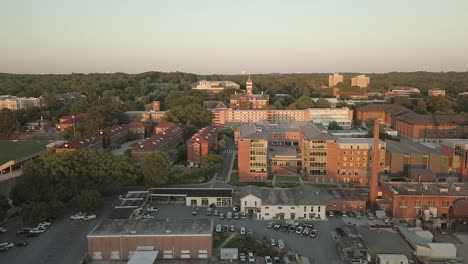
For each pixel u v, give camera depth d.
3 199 141.25
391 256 119.00
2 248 123.56
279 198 159.88
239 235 137.50
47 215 140.75
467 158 199.75
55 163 166.12
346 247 122.50
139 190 181.62
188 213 159.25
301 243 133.00
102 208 161.00
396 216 152.75
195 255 120.62
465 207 147.50
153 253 115.38
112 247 119.38
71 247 126.50
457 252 127.31
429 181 184.75
